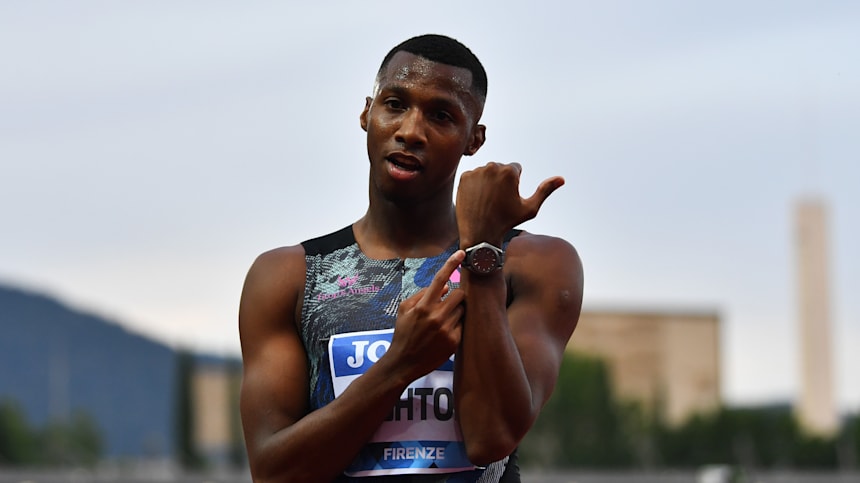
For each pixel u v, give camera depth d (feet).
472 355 22.17
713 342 522.47
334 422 22.25
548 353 23.41
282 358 24.04
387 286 24.09
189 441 488.85
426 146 23.35
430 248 24.48
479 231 22.40
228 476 380.17
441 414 23.26
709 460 495.41
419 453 23.16
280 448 22.66
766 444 495.41
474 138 24.23
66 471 437.17
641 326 519.60
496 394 22.12
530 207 22.57
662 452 499.92
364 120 24.86
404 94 23.40
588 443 501.97
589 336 519.19
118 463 642.22
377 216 24.64
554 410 506.48
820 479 350.02
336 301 24.11
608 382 510.99
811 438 492.54
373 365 22.48
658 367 519.19
